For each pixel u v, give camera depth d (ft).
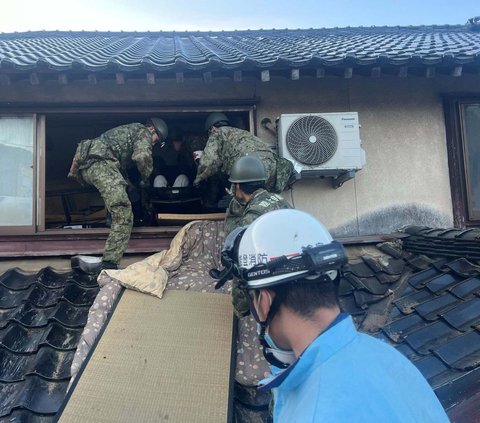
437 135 15.53
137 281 11.50
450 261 12.48
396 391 3.57
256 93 15.06
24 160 14.02
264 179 11.29
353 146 13.84
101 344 9.84
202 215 14.78
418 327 10.14
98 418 8.25
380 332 10.40
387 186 15.29
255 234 4.40
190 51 17.70
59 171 23.13
